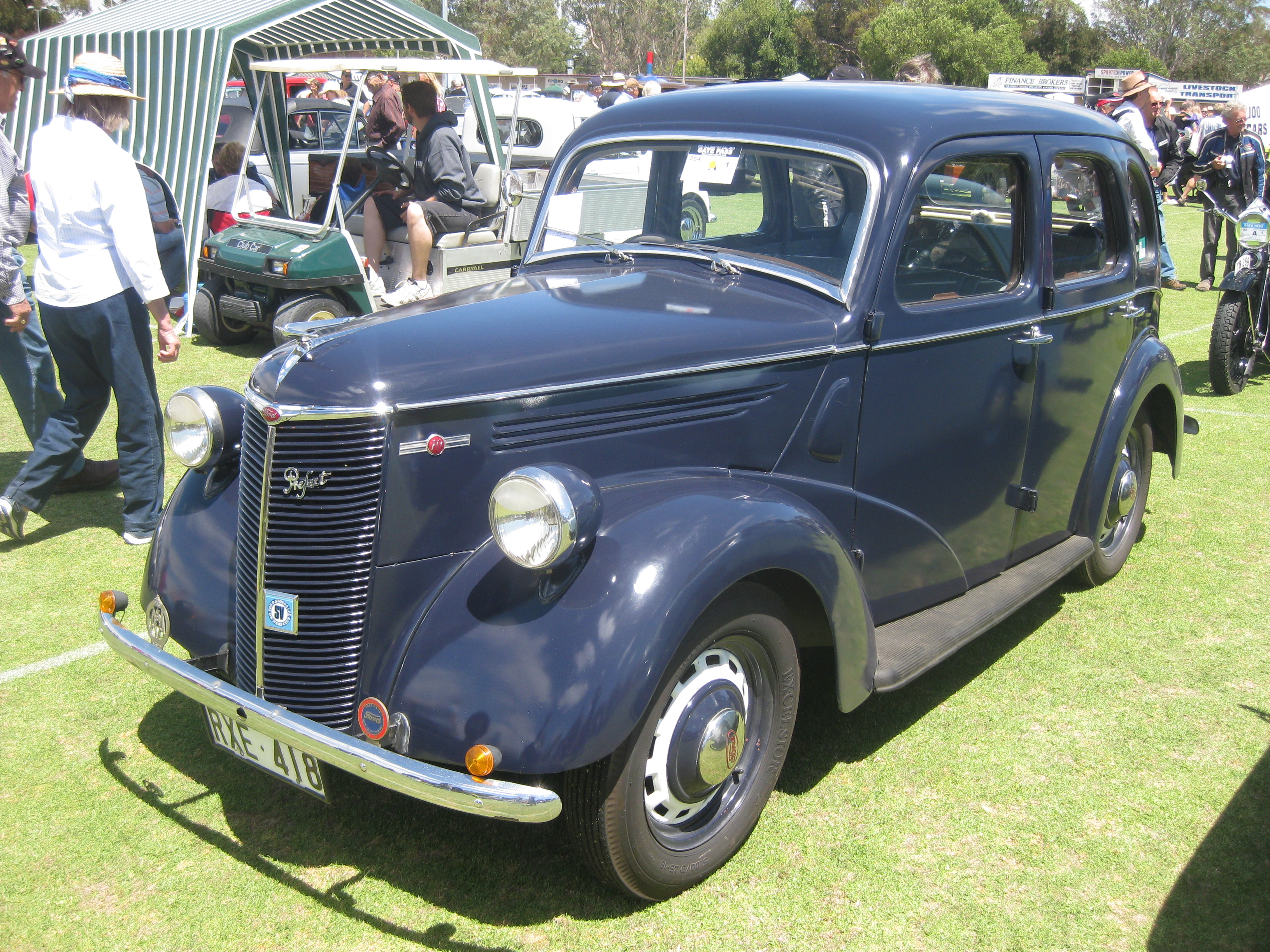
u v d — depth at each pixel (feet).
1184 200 43.62
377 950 7.52
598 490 7.34
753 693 8.63
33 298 19.93
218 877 8.25
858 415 9.56
